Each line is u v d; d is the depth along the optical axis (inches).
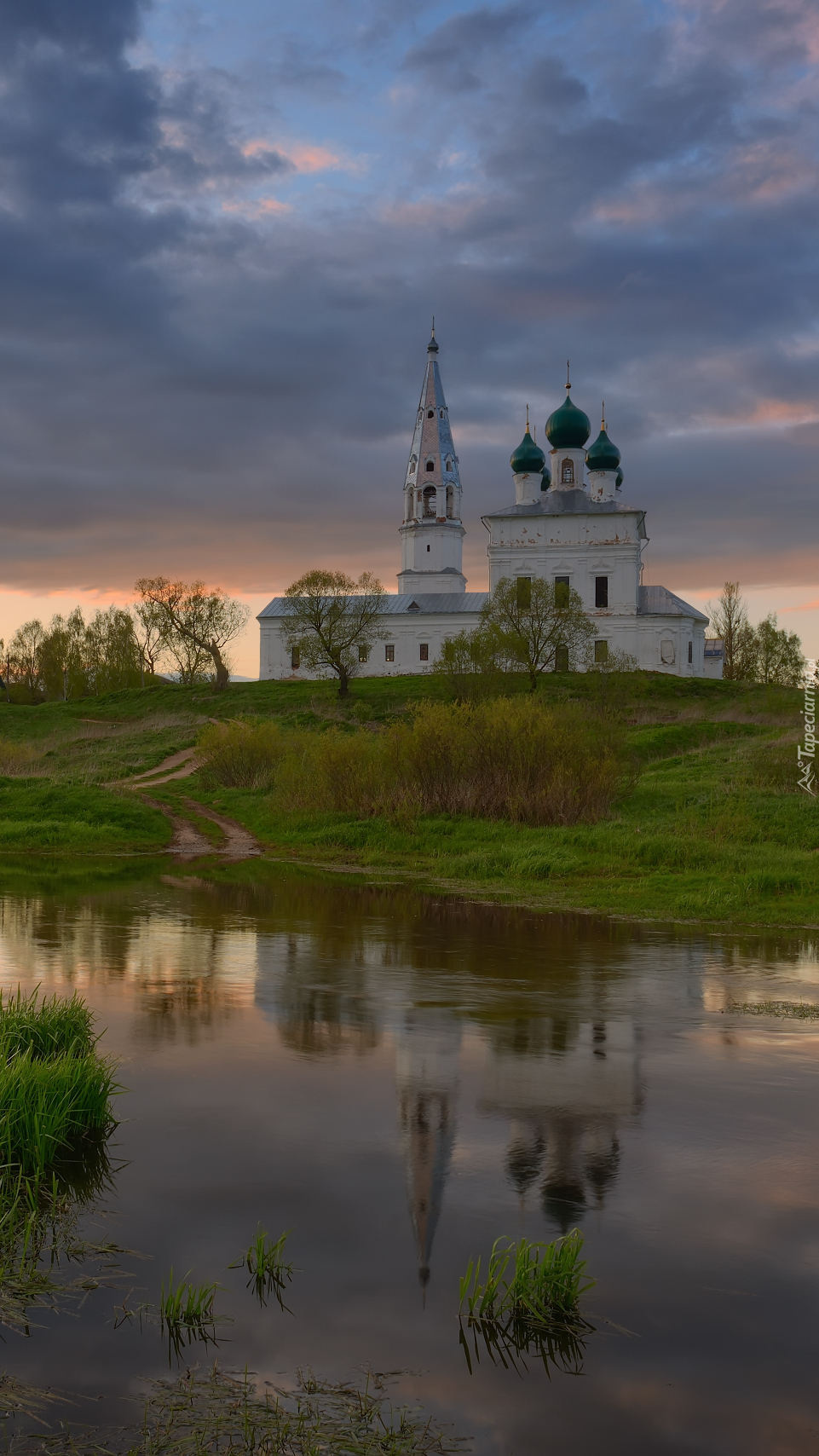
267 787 1375.5
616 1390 152.6
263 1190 215.2
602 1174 223.9
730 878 658.8
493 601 2566.4
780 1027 340.2
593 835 823.7
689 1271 184.2
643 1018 350.9
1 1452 137.9
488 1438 141.6
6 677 4399.6
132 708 2815.0
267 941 487.8
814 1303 174.2
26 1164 224.5
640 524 3405.5
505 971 424.5
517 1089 277.4
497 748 966.4
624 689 2053.4
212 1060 301.4
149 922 541.3
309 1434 141.9
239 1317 170.1
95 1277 182.5
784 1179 222.5
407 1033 330.6
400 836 912.9
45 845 963.3
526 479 3356.3
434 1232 197.5
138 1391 152.5
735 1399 150.2
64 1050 289.4
